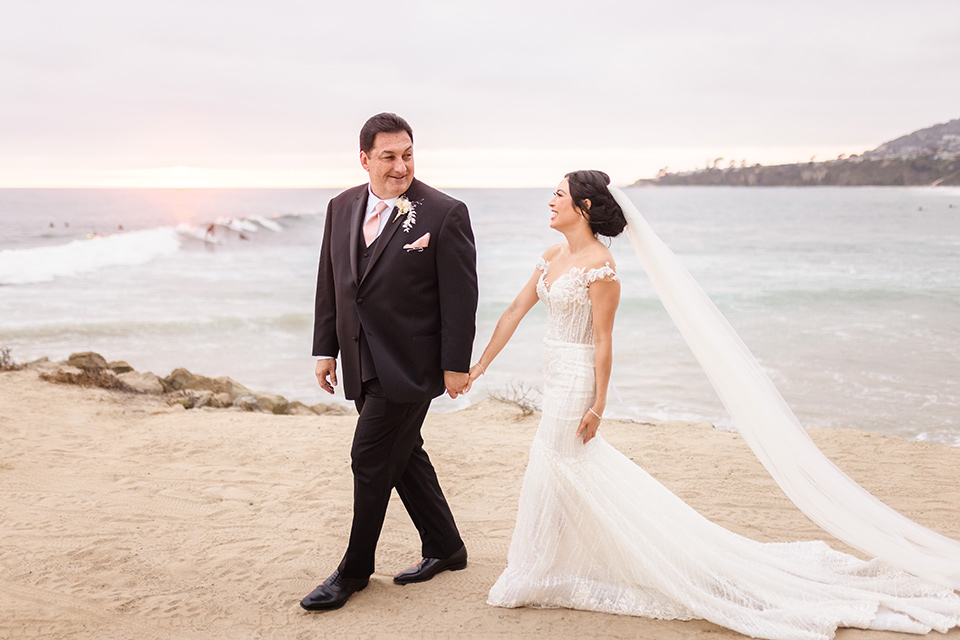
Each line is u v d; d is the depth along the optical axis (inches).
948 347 493.0
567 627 117.9
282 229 1557.6
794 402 366.3
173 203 3447.3
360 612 122.7
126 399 294.7
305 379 434.9
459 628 117.3
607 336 121.6
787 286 808.3
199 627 118.2
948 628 114.8
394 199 121.0
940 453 220.7
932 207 3422.7
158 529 160.4
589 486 123.5
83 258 971.9
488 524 164.7
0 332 537.0
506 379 416.8
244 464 209.0
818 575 128.6
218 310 649.6
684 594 120.6
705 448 225.9
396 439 122.2
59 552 147.0
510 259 1212.5
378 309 119.7
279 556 146.3
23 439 227.0
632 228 129.0
